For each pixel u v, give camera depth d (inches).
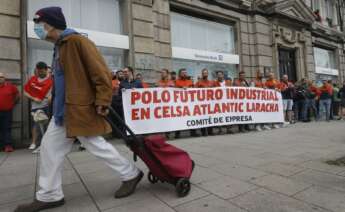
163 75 332.2
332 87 549.0
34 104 255.6
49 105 252.4
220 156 200.4
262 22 563.2
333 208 107.1
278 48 601.9
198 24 482.6
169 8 434.3
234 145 245.4
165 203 116.4
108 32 369.4
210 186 135.3
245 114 343.9
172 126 293.0
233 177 148.5
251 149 225.0
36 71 257.9
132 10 370.3
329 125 414.9
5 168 187.6
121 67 370.0
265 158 190.9
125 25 371.2
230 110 331.6
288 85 466.9
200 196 123.0
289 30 619.5
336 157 189.9
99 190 135.8
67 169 177.2
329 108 505.7
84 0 351.6
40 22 112.8
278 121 379.6
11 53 280.2
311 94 510.6
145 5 381.4
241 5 528.1
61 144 114.5
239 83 375.2
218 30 511.8
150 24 384.5
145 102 281.6
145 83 354.3
